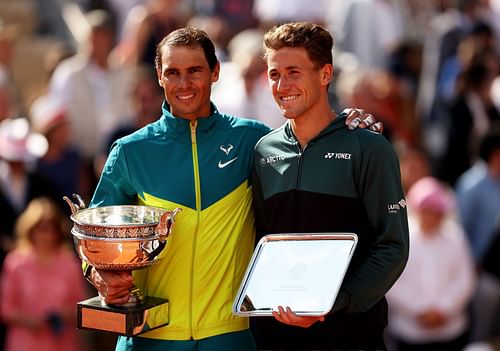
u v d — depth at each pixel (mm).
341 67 36875
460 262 27078
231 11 40031
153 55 35750
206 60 14867
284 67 14180
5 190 27547
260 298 13781
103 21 33094
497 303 28797
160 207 14758
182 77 14766
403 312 26734
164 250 14391
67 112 30578
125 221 14641
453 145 34438
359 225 14492
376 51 39125
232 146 15148
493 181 29391
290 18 38312
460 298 26984
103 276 14438
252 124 15406
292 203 14523
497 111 34812
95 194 15352
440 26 39562
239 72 30906
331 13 39219
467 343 27469
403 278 26719
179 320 14914
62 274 26750
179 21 36469
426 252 26766
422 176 29953
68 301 26828
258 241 15102
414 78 39625
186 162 15008
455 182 34438
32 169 28500
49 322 26516
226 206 14969
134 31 35969
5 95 32094
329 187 14375
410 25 40219
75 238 14430
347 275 14531
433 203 26750
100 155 30375
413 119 34750
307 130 14508
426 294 26672
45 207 26781
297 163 14516
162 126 15195
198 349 14930
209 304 14930
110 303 14508
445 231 27344
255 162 14875
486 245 28953
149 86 30938
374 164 14242
